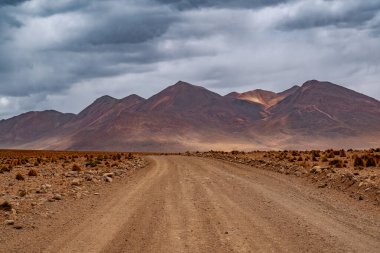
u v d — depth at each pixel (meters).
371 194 19.22
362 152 43.41
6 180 28.38
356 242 11.82
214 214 15.91
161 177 30.36
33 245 12.05
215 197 20.11
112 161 50.25
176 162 48.16
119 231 13.48
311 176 27.61
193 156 69.69
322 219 14.92
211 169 36.47
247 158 48.03
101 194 22.02
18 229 14.05
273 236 12.54
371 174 23.92
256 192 21.72
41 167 40.31
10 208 17.14
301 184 25.05
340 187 22.41
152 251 11.20
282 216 15.47
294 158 39.38
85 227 14.14
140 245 11.80
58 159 56.47
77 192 22.33
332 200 19.03
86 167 40.25
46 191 22.53
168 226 14.02
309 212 16.23
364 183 20.92
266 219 14.96
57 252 11.30
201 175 31.03
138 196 20.88
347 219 14.92
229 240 12.12
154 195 21.08
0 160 55.22
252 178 28.53
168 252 11.06
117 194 21.89
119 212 16.70
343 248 11.23
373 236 12.50
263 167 37.34
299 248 11.25
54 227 14.27
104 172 33.84
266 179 27.81
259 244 11.67
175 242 12.00
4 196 20.92
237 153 67.31
